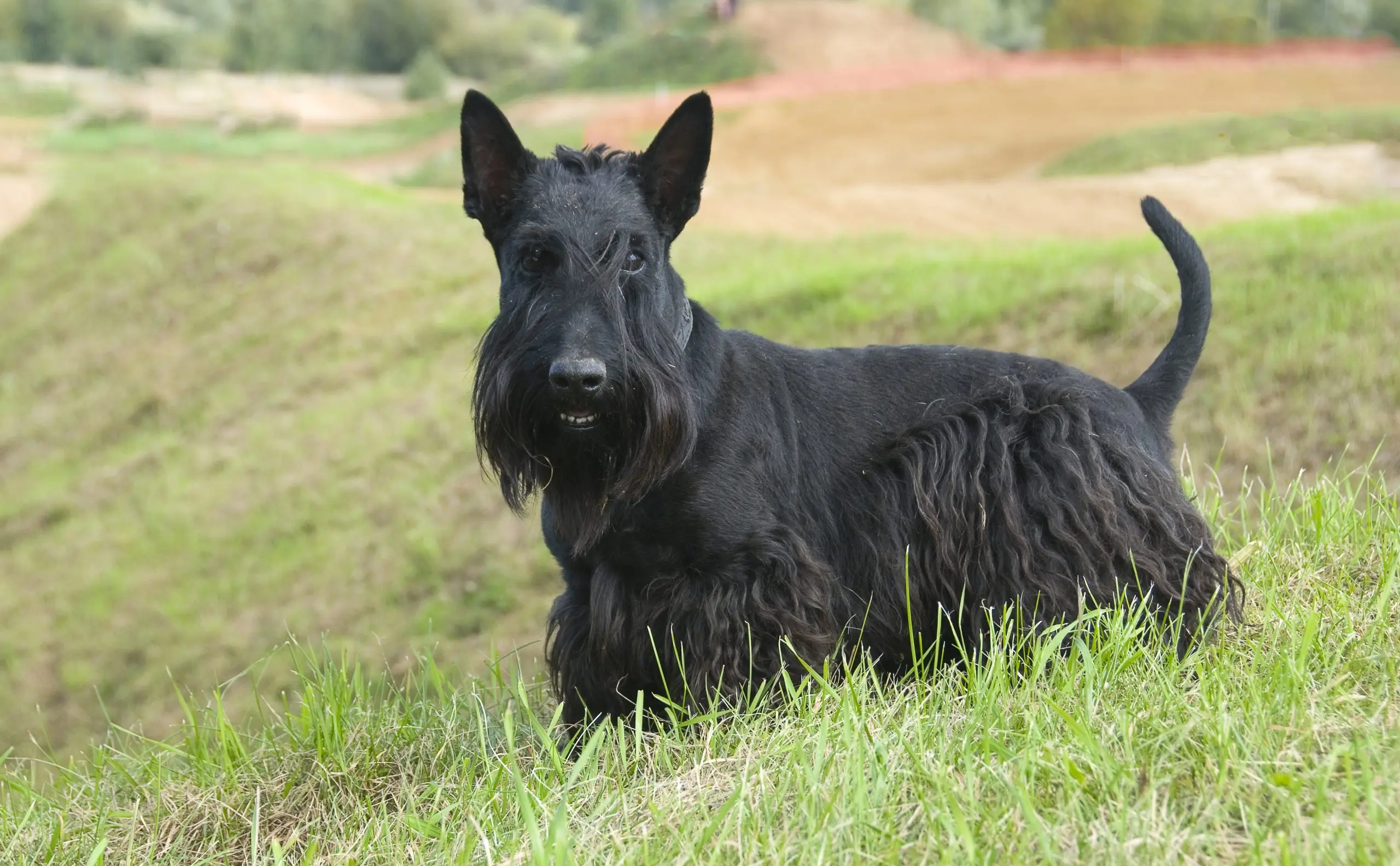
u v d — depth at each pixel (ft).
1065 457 12.62
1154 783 8.25
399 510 37.93
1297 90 96.63
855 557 13.01
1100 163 72.95
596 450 11.61
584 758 9.67
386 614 32.96
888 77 125.59
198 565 39.99
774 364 13.04
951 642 12.94
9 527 51.13
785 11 157.58
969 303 35.70
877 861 7.85
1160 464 12.88
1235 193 60.90
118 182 92.17
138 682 35.17
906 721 9.75
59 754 33.45
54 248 84.99
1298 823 7.59
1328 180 61.21
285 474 44.19
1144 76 110.83
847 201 66.03
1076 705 9.72
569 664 12.98
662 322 11.59
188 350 63.77
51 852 11.15
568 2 343.87
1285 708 9.11
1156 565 12.19
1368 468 15.26
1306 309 28.76
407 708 13.29
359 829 10.73
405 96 212.43
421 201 79.61
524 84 160.15
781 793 8.81
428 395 46.16
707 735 10.45
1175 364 13.62
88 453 58.29
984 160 82.38
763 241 56.29
